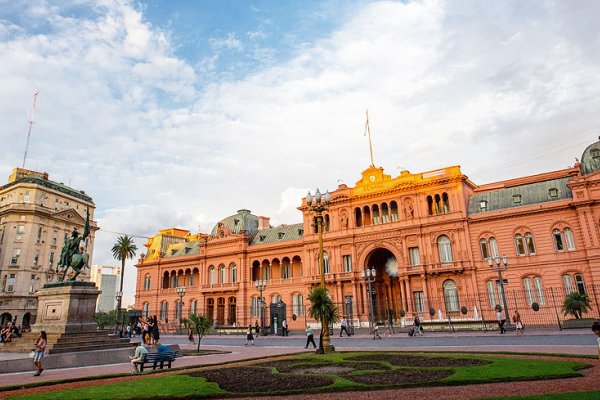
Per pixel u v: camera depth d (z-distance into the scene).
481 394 13.66
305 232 76.00
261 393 15.53
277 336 58.22
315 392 15.46
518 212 57.47
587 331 39.84
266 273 83.56
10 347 31.12
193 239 109.19
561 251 54.28
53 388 18.42
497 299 57.22
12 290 93.31
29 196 100.19
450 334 45.97
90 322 32.53
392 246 65.75
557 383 15.06
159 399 15.07
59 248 103.81
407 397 13.79
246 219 91.38
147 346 33.12
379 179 70.50
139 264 100.06
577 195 53.91
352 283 67.69
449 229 61.75
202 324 36.25
